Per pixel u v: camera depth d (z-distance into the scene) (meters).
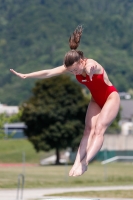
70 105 127.56
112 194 52.47
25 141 166.12
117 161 131.25
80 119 128.62
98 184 64.88
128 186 62.22
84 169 21.08
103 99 21.73
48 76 21.80
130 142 144.00
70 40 21.48
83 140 21.84
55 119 126.62
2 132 181.38
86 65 20.66
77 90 129.00
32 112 126.31
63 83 128.75
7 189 56.94
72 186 61.88
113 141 144.75
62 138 126.94
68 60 20.70
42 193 53.66
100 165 115.62
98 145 21.11
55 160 134.62
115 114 21.42
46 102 127.81
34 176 74.44
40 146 127.38
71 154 138.00
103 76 21.31
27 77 21.69
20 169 95.75
